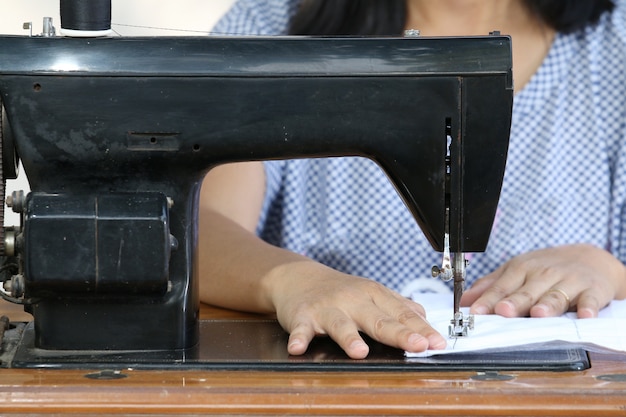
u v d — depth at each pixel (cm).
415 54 170
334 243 290
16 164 174
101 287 167
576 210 291
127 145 169
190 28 375
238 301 210
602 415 146
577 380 155
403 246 289
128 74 167
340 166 290
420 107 171
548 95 294
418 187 174
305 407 147
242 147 171
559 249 235
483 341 172
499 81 170
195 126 169
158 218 167
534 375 159
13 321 191
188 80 168
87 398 148
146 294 170
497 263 287
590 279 214
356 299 183
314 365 163
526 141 293
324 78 169
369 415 147
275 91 169
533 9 291
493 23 292
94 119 168
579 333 177
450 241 177
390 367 162
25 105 167
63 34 169
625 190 290
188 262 174
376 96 170
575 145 293
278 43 170
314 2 289
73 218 166
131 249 167
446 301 217
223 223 238
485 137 172
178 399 148
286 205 290
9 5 366
